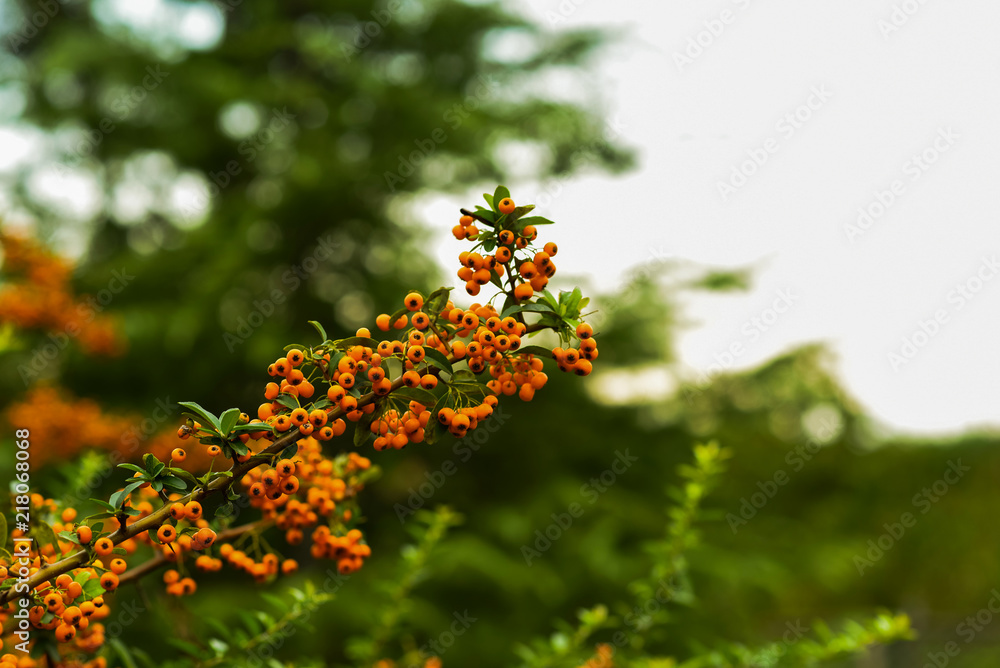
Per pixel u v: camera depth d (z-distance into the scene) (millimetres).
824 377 7961
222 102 6816
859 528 8352
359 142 7555
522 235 1225
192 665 1787
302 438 1117
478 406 1194
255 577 1643
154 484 1104
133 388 6844
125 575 1532
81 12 8906
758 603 7934
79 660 1600
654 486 7703
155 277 7066
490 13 7617
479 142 7398
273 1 7488
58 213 7781
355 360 1155
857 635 2424
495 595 6801
